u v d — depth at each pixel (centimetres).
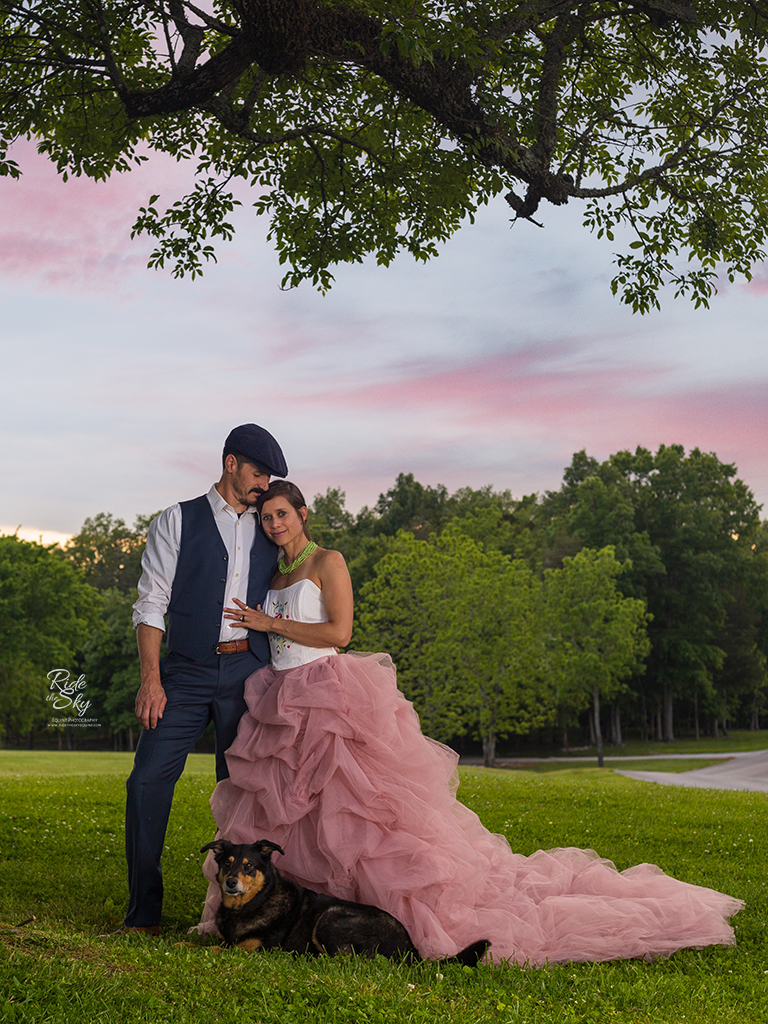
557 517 7881
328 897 454
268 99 1097
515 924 472
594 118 1012
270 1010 335
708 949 504
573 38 930
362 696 516
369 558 6756
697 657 6725
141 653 521
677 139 1102
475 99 819
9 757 2728
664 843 896
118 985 347
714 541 7350
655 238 1097
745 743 6481
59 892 609
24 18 816
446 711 4481
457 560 4606
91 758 2727
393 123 980
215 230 1176
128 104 765
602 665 4794
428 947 443
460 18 797
